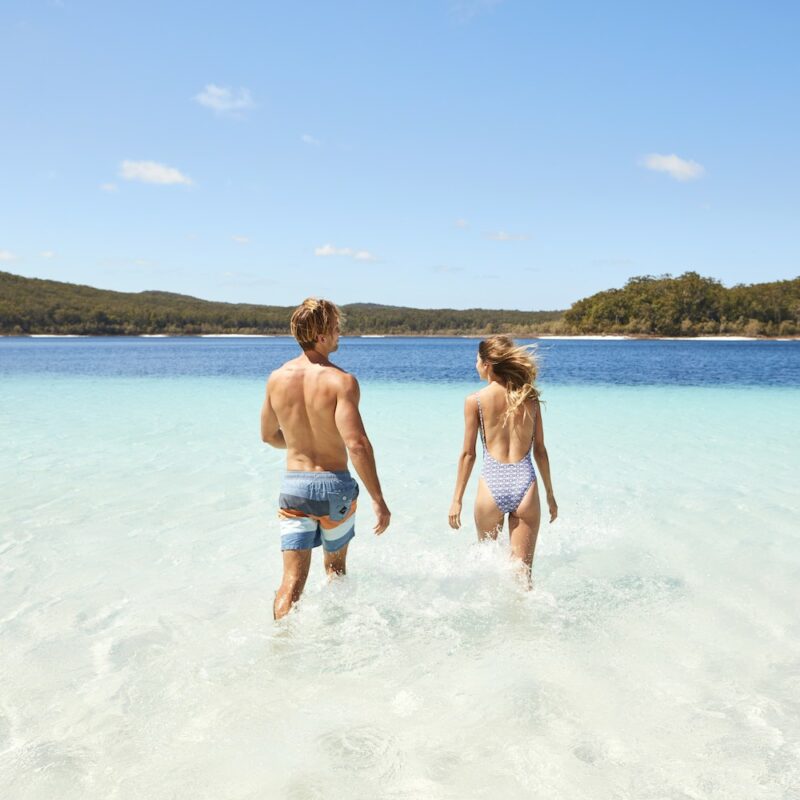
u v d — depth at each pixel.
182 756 2.11
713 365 31.44
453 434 9.41
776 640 2.92
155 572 3.85
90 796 1.92
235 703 2.42
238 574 3.82
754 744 2.13
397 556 4.07
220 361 33.66
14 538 4.48
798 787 1.92
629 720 2.29
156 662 2.74
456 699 2.44
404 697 2.45
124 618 3.19
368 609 3.24
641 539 4.45
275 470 6.80
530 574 3.57
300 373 3.18
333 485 3.17
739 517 5.00
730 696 2.44
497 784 1.96
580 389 17.36
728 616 3.18
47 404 13.16
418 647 2.85
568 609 3.26
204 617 3.20
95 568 3.91
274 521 4.94
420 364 32.19
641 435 9.33
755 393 16.11
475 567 3.63
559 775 1.99
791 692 2.46
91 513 5.12
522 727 2.25
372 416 11.49
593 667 2.67
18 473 6.59
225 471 6.75
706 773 1.99
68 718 2.33
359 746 2.15
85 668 2.69
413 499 5.66
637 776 1.98
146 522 4.89
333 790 1.94
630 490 5.93
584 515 5.08
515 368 3.66
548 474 3.82
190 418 11.03
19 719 2.33
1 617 3.20
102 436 9.04
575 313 138.25
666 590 3.52
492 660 2.74
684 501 5.50
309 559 3.24
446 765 2.05
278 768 2.04
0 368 26.27
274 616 3.11
